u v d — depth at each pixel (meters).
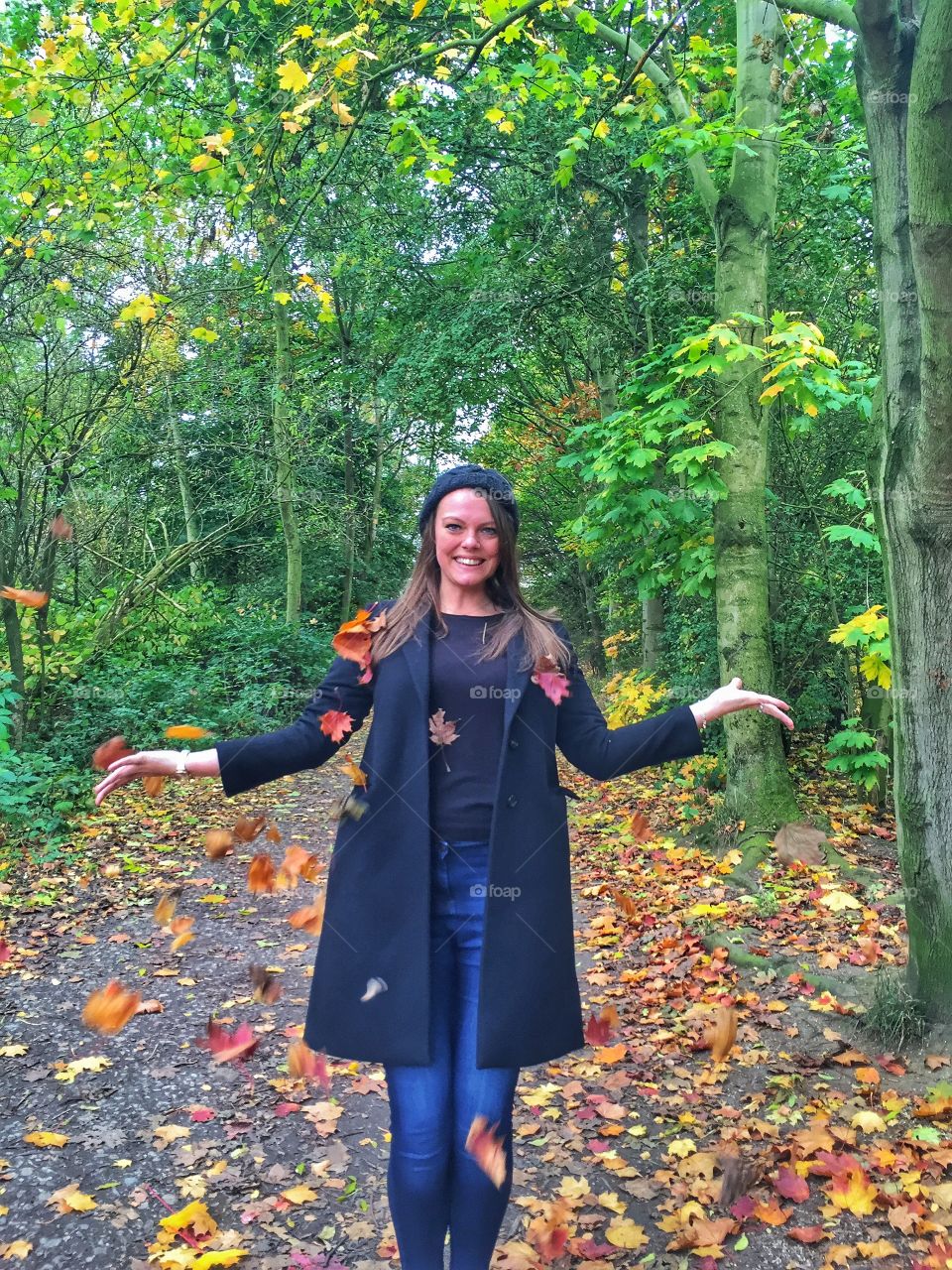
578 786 9.00
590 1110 3.08
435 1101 1.84
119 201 6.88
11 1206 2.56
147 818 7.70
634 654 12.33
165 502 16.31
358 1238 2.41
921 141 2.83
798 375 5.29
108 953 4.66
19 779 6.60
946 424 3.12
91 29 5.69
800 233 8.07
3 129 6.99
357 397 17.34
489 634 1.99
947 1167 2.66
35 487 8.48
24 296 7.98
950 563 3.26
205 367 12.86
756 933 4.65
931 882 3.35
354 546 20.17
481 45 5.45
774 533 8.06
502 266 10.35
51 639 9.41
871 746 7.06
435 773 1.91
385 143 9.72
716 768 7.69
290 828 7.55
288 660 13.75
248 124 6.25
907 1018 3.36
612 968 4.45
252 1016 3.90
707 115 7.07
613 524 6.71
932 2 2.70
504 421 15.37
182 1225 2.42
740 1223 2.43
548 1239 2.17
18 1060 3.47
